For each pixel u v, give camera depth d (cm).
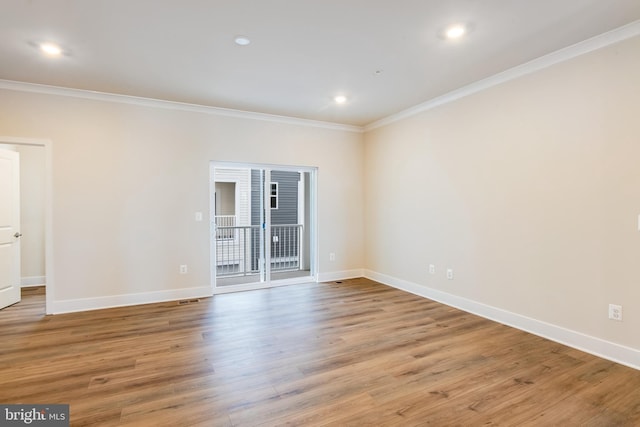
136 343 293
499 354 271
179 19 236
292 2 216
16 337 306
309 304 412
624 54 250
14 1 212
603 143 263
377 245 533
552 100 295
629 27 244
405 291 473
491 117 349
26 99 358
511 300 334
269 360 261
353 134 551
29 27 244
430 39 266
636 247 247
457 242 391
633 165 247
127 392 215
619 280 256
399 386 223
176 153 429
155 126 417
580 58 276
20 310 387
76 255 382
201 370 245
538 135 307
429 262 433
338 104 432
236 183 517
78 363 255
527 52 289
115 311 383
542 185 304
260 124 479
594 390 218
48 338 304
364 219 564
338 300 429
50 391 216
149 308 394
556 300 296
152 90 378
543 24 244
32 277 501
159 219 421
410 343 294
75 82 353
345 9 225
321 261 534
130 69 320
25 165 494
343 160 544
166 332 319
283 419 188
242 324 342
